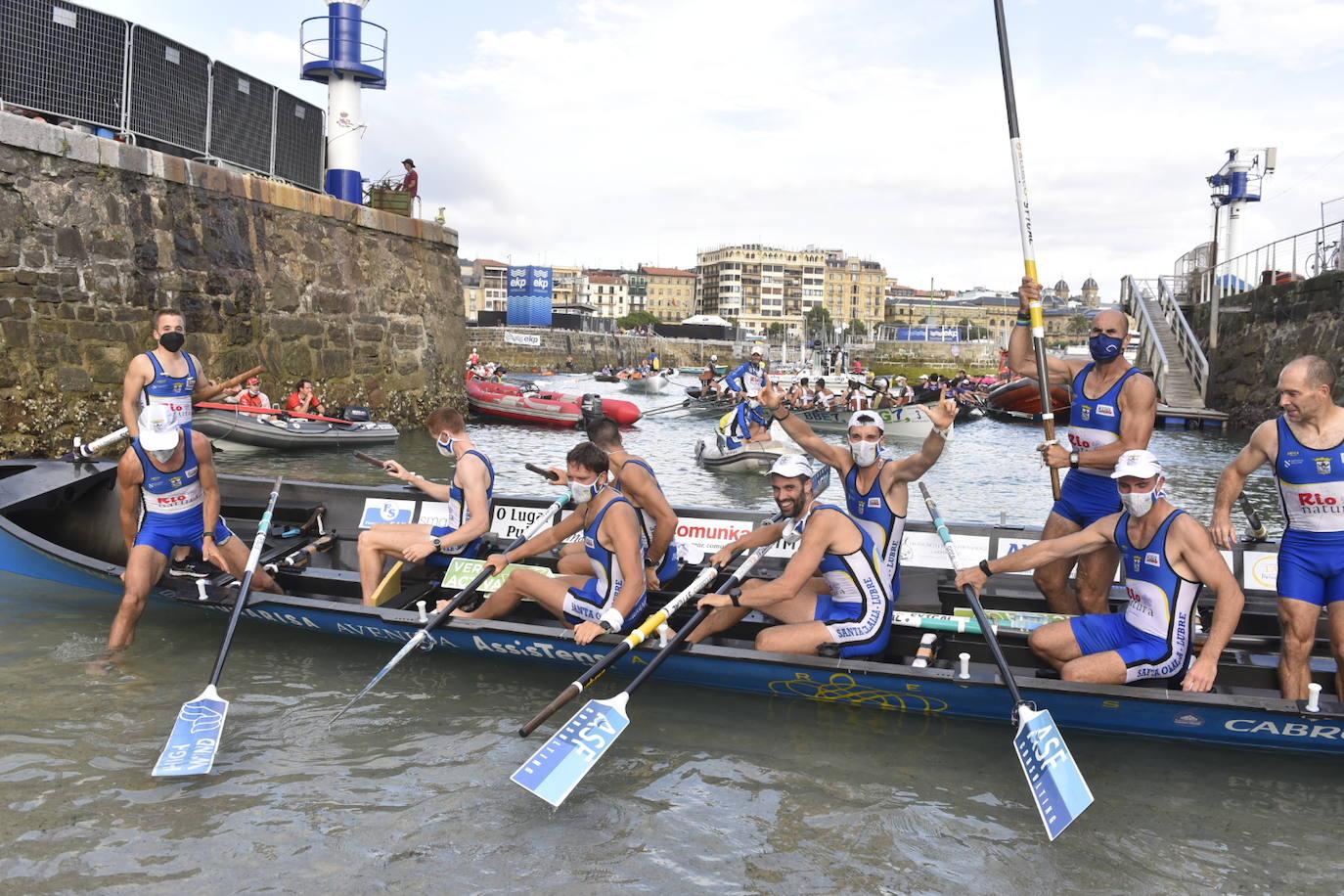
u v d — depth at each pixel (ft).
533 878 11.71
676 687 18.04
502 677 18.52
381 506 25.16
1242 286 84.69
